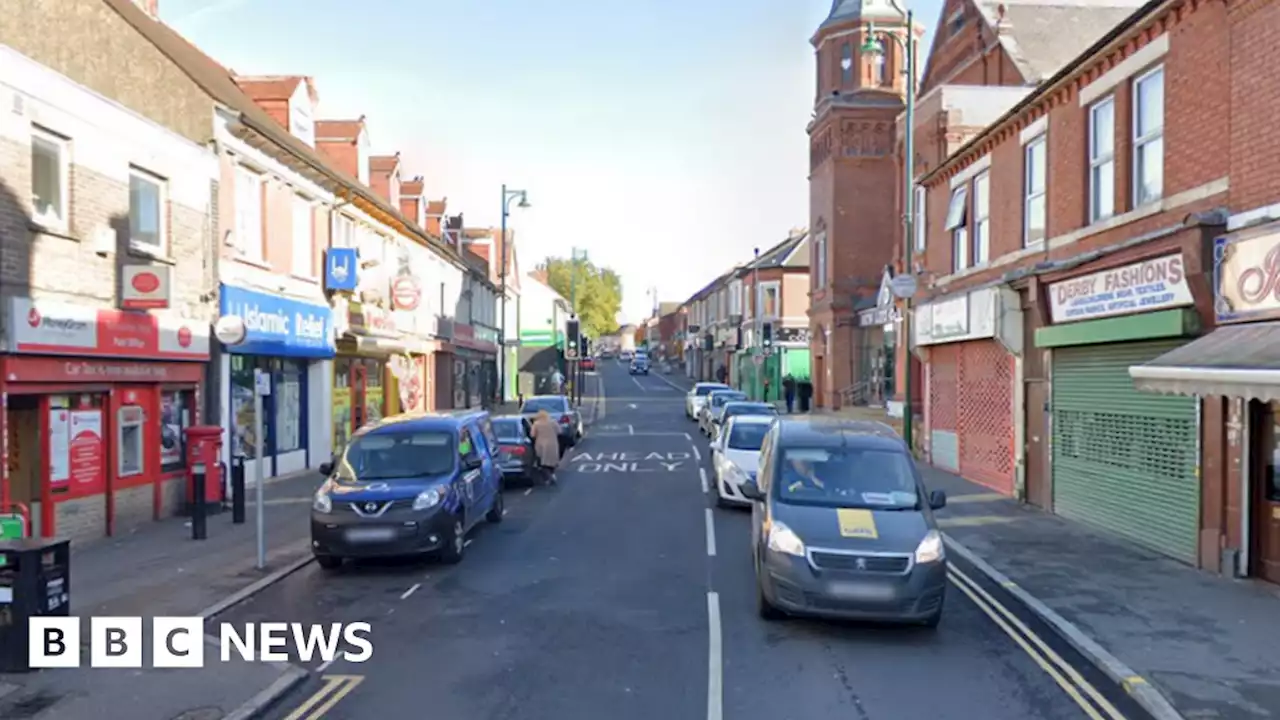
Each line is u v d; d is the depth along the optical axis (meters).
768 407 25.38
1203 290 10.77
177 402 15.66
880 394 35.41
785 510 9.45
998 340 16.95
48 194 12.20
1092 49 13.70
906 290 20.47
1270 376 8.33
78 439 12.80
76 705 6.93
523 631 9.02
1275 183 9.80
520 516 16.02
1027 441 16.88
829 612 8.68
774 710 6.93
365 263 24.92
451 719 6.77
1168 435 12.12
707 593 10.50
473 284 43.88
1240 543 10.77
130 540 13.31
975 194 19.95
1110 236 13.59
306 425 22.16
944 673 7.84
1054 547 12.88
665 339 126.25
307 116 23.30
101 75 13.48
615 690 7.36
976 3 26.48
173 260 15.04
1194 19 11.38
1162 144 12.27
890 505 9.62
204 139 16.36
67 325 12.09
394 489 11.69
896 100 37.28
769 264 53.56
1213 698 7.10
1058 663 8.13
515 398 58.25
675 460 25.06
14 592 7.61
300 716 6.89
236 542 13.26
